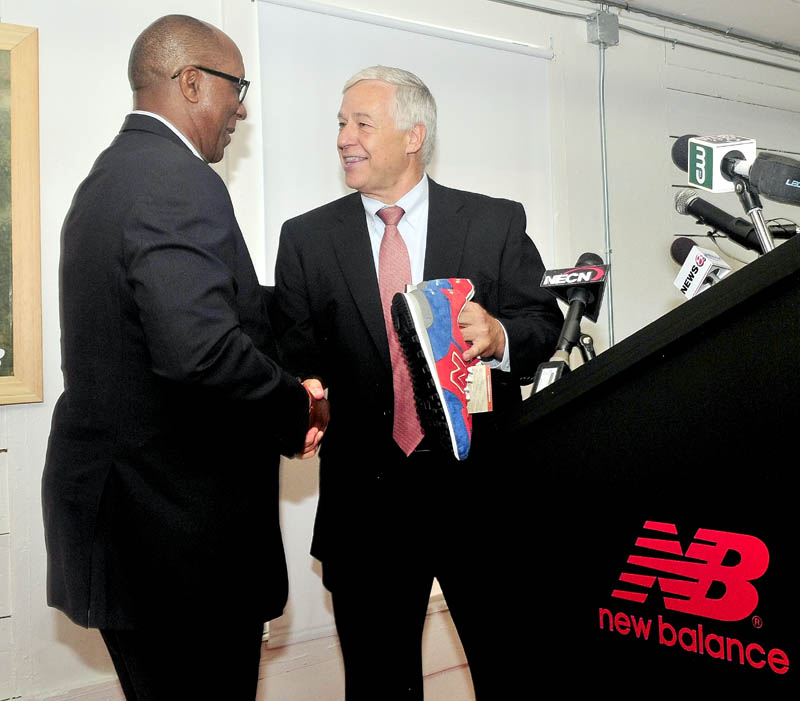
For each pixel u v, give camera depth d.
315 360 1.60
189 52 1.21
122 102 1.91
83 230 1.09
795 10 2.85
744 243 1.31
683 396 0.75
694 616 0.74
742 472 0.70
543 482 0.90
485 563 1.00
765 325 0.68
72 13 1.85
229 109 1.29
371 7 2.24
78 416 1.10
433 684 2.13
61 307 1.15
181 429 1.07
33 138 1.78
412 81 1.57
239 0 2.04
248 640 1.15
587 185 2.68
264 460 1.19
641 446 0.79
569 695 0.89
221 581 1.09
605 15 2.65
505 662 0.99
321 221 1.61
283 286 1.61
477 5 2.44
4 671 1.80
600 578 0.84
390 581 1.47
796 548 0.66
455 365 1.11
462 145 2.41
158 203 1.02
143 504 1.06
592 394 0.83
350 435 1.51
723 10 2.83
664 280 2.87
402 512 1.46
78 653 1.87
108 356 1.06
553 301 1.60
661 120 2.88
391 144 1.53
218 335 0.99
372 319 1.49
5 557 1.80
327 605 2.18
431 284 1.20
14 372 1.78
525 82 2.53
